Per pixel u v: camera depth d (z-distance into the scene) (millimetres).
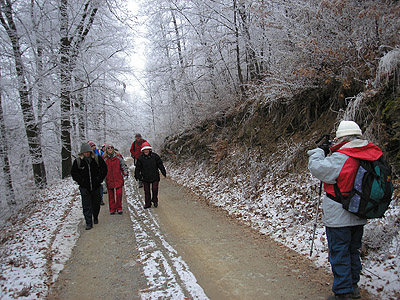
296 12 7492
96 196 6855
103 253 5172
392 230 4004
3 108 11461
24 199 12047
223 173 10016
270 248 4922
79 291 3920
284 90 8203
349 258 3146
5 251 5348
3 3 10195
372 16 5672
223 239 5512
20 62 10836
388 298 3113
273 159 8180
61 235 6137
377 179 2941
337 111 6859
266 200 6961
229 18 11711
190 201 8789
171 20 16469
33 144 13133
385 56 5293
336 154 3180
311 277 3852
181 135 17516
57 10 11891
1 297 3705
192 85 15297
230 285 3838
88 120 16547
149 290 3832
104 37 13562
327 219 3215
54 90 12477
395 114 5074
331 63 6730
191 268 4391
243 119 11148
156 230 6262
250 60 11961
